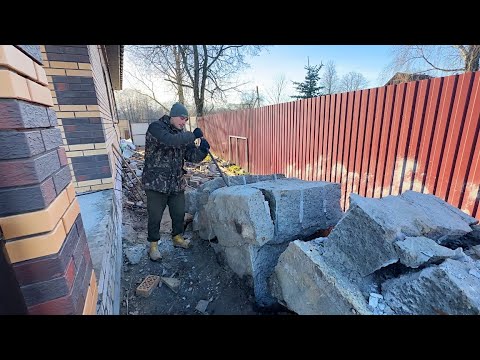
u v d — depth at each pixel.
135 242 3.27
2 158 0.77
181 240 3.12
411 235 1.43
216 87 15.98
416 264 1.26
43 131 0.92
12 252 0.82
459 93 2.70
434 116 2.95
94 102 3.23
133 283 2.52
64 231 0.99
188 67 15.41
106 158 3.38
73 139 3.19
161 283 2.50
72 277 1.02
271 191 2.23
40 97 0.92
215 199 2.52
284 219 2.24
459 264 1.24
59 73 3.00
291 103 5.80
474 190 2.64
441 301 1.15
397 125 3.38
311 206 2.36
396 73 11.95
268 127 6.91
